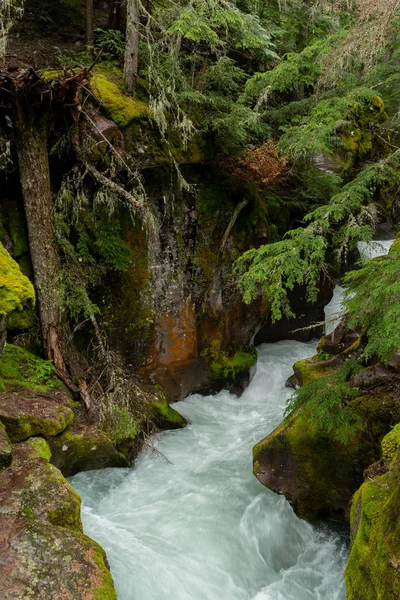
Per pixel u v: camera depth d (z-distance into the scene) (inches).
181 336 324.5
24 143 242.8
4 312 177.9
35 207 251.8
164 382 322.0
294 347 428.8
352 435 197.8
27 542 147.9
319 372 263.9
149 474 259.1
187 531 215.0
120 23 346.9
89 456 240.1
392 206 443.2
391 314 150.3
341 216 204.2
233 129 305.0
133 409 278.1
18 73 236.7
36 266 258.2
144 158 286.2
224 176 334.3
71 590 135.7
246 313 356.8
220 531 215.9
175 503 234.7
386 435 179.6
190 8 269.6
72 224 276.2
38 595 132.6
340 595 186.5
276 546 214.1
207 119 308.7
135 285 303.1
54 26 392.5
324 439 205.2
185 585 184.4
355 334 268.8
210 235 331.6
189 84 322.0
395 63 315.9
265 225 359.6
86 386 263.9
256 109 291.3
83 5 418.6
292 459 215.6
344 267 490.9
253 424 314.3
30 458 189.2
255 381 372.2
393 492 140.2
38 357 261.1
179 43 298.0
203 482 250.5
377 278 167.8
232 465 265.0
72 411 239.8
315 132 245.3
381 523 137.5
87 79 249.9
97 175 249.9
